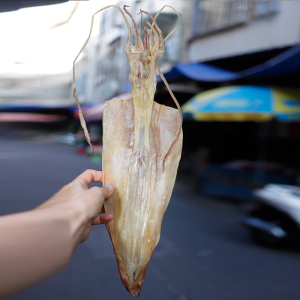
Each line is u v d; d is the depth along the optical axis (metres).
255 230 4.70
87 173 0.91
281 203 4.46
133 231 0.79
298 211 4.26
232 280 3.46
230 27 8.12
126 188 0.80
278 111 5.54
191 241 4.73
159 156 0.80
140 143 0.80
